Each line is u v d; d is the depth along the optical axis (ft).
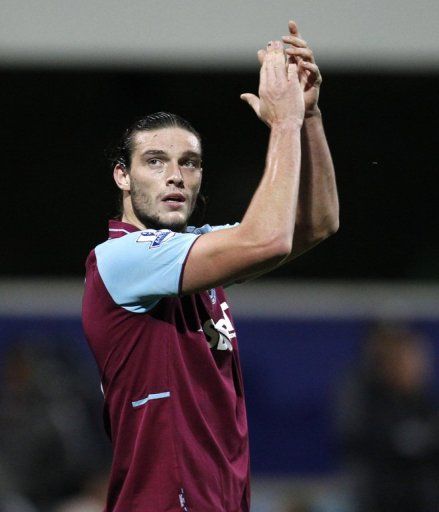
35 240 109.19
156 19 105.50
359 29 106.73
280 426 95.66
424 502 85.15
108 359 35.01
